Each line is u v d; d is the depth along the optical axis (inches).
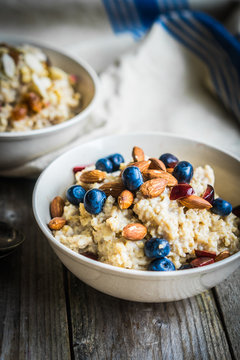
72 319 13.7
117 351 12.9
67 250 12.2
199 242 13.3
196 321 13.7
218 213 13.8
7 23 25.1
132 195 13.3
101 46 24.9
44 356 12.9
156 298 12.8
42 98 19.3
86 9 25.2
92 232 13.4
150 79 22.8
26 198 18.1
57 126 17.2
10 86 19.1
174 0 25.5
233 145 19.1
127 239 12.5
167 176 13.6
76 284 14.7
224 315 13.9
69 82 21.0
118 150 16.6
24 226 16.8
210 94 22.4
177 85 22.8
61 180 15.4
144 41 23.7
